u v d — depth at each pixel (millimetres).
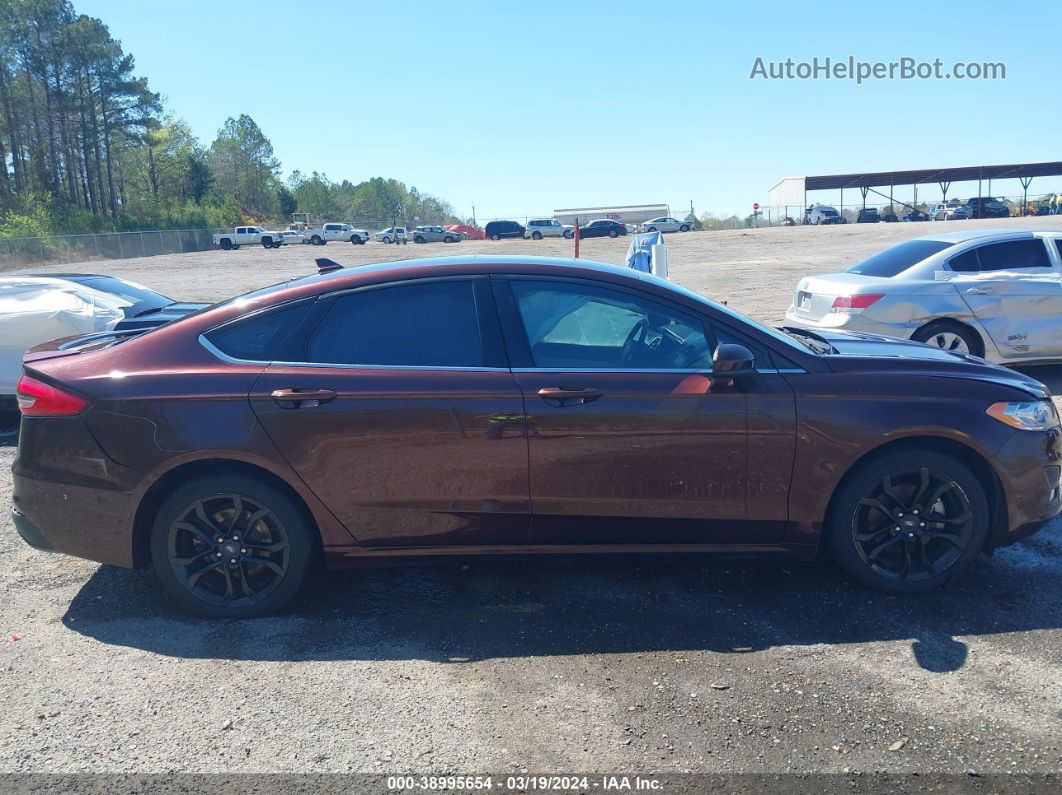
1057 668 3424
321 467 3863
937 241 9086
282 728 3148
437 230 64562
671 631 3801
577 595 4191
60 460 3939
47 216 69125
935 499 4027
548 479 3902
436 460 3875
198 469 3951
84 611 4145
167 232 63250
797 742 2982
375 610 4090
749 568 4473
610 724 3115
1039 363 8812
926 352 4453
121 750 3039
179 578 3998
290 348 3971
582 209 69062
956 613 3916
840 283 8844
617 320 4043
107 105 82250
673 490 3938
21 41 74438
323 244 66000
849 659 3523
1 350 7934
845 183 61531
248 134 117000
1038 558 4539
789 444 3908
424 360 3945
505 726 3125
